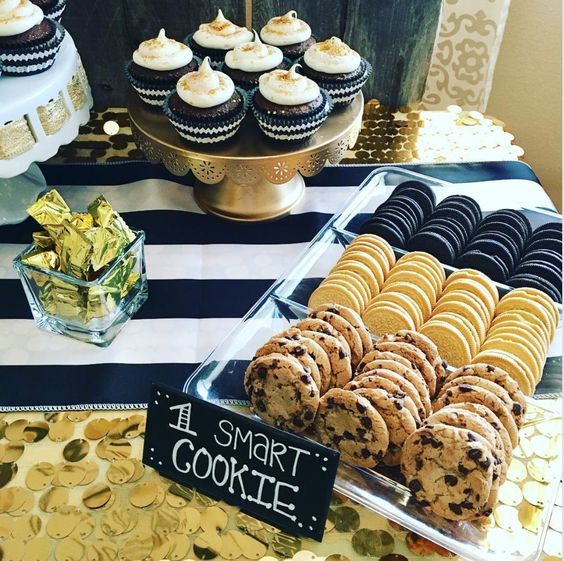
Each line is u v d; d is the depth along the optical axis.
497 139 1.42
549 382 0.94
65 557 0.75
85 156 1.34
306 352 0.84
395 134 1.43
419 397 0.82
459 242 1.11
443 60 1.64
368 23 1.42
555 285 1.04
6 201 1.19
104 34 1.40
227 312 1.05
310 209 1.24
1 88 1.01
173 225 1.20
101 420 0.90
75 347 0.99
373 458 0.79
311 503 0.74
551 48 1.61
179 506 0.80
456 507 0.75
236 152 1.10
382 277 1.05
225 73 1.19
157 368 0.96
